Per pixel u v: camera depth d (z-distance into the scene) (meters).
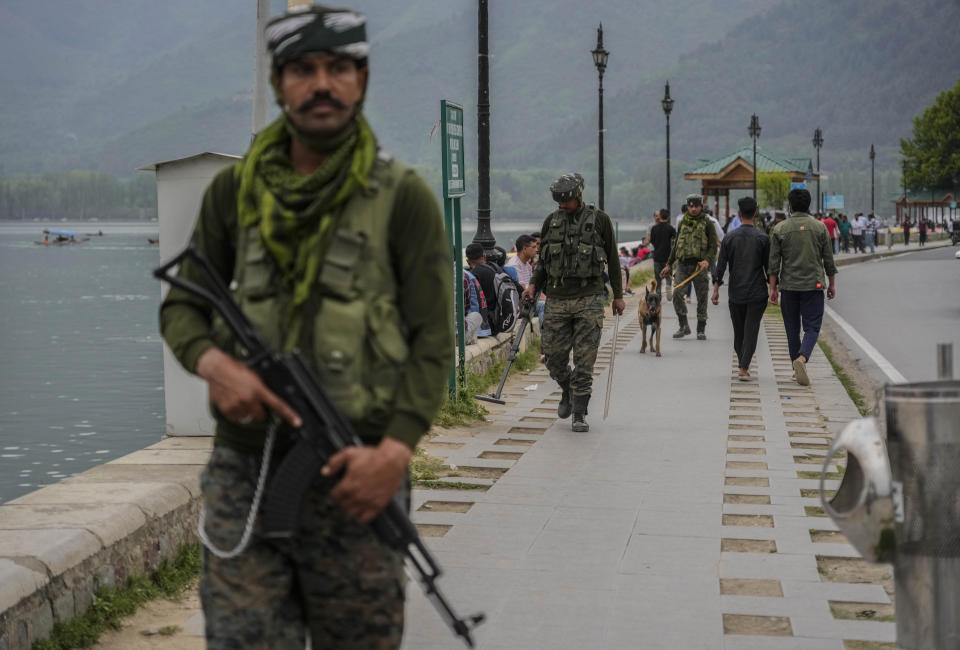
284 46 2.64
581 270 9.27
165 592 5.08
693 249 16.95
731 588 5.30
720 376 13.00
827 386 12.18
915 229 99.88
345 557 2.72
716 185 59.50
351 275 2.66
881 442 3.83
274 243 2.68
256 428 2.70
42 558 4.30
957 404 3.80
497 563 5.69
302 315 2.66
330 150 2.73
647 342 16.67
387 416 2.69
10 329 33.97
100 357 25.80
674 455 8.43
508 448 8.72
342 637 2.79
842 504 4.15
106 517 4.83
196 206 6.91
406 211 2.72
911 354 15.90
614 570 5.56
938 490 3.82
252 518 2.65
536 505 6.88
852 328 19.69
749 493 7.19
